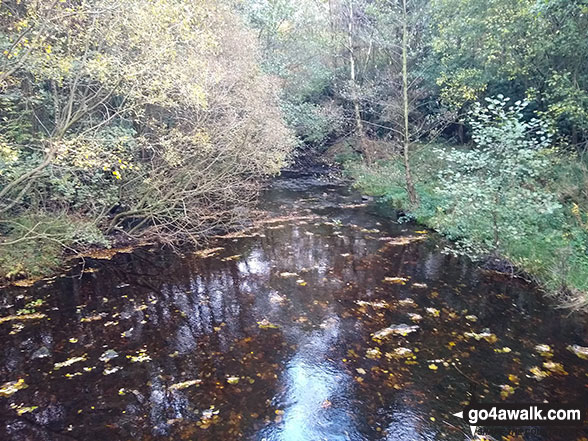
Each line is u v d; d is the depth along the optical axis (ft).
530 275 24.97
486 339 18.86
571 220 27.66
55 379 15.92
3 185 26.53
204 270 27.66
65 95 31.09
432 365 16.93
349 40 64.69
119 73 25.67
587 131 32.78
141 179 33.09
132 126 33.45
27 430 13.26
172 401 14.73
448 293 23.75
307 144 72.13
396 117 51.24
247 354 17.76
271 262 29.07
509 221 26.50
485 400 14.89
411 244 32.53
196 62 26.68
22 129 27.43
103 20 24.22
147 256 30.19
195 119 33.37
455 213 32.94
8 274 24.88
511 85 42.55
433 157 52.06
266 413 14.16
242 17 53.21
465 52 41.16
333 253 30.73
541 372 16.44
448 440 13.03
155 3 22.67
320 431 13.35
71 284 25.23
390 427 13.57
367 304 22.45
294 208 44.37
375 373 16.43
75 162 22.21
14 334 19.21
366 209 44.01
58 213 29.60
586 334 19.36
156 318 20.99
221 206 38.55
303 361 17.24
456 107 43.86
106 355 17.56
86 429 13.34
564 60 33.63
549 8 28.09
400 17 43.34
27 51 21.24
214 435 13.12
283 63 63.46
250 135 35.91
